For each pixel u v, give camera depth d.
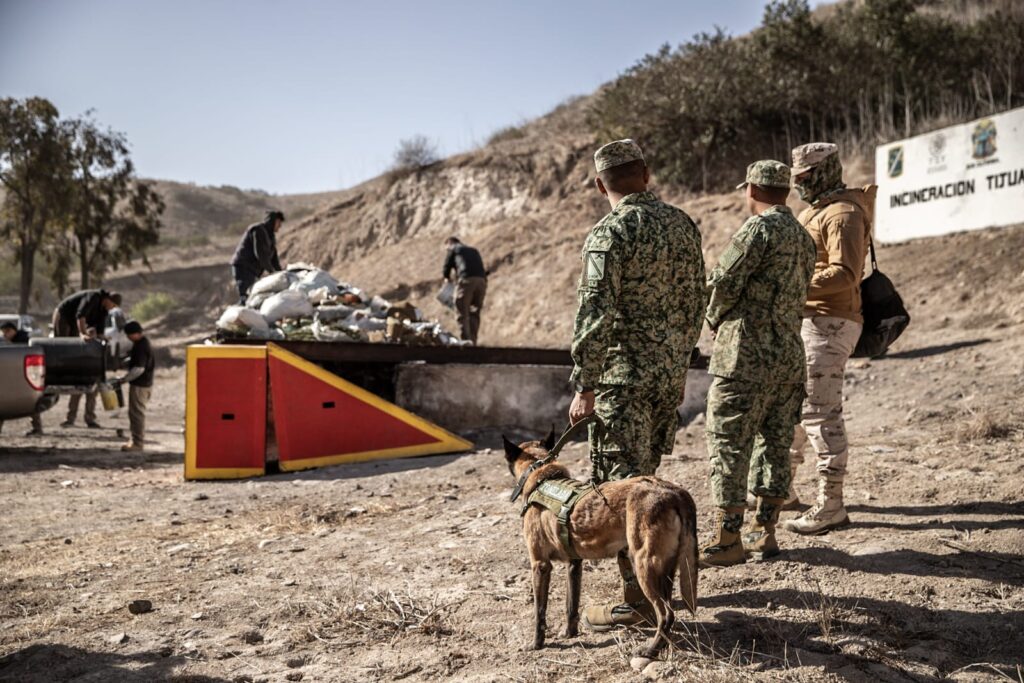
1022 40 16.75
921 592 3.77
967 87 16.91
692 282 3.78
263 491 7.50
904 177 13.58
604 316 3.51
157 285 47.28
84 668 3.73
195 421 8.36
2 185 33.84
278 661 3.74
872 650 3.31
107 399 10.69
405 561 5.03
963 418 7.00
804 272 4.15
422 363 9.67
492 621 4.03
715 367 4.18
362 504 6.68
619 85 21.39
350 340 9.86
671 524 3.15
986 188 12.23
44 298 46.06
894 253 13.23
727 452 4.15
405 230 27.77
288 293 10.58
